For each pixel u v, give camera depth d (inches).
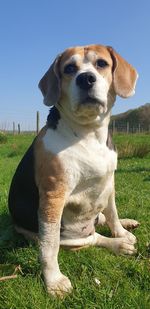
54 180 26.8
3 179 75.3
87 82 26.3
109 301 23.1
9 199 35.1
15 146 175.3
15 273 27.6
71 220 30.3
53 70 28.5
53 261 26.0
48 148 27.2
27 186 31.2
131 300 23.4
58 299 24.2
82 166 27.3
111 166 29.0
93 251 30.6
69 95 27.1
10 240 34.6
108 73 28.6
